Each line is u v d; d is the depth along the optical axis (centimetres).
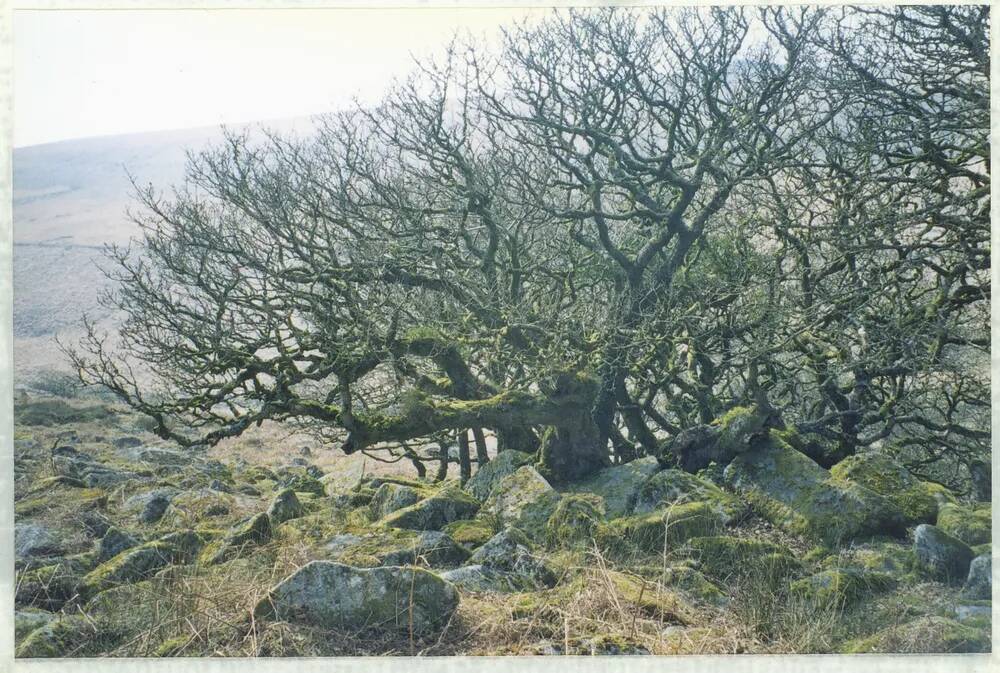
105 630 834
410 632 785
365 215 1558
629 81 1655
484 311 1495
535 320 1459
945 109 1447
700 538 1076
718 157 1608
